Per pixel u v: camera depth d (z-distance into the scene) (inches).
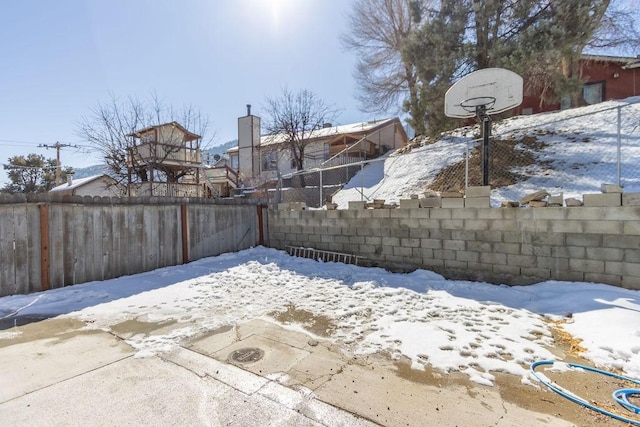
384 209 222.1
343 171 536.4
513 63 320.8
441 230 198.2
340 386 90.1
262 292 182.4
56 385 92.9
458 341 113.7
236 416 78.2
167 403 83.7
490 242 181.5
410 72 540.4
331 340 119.6
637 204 143.2
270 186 621.9
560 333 118.6
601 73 487.2
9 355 111.8
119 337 126.3
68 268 195.8
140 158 497.7
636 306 126.7
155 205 240.1
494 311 140.6
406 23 586.9
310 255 265.6
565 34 313.0
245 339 122.3
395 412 78.5
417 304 152.6
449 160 358.0
